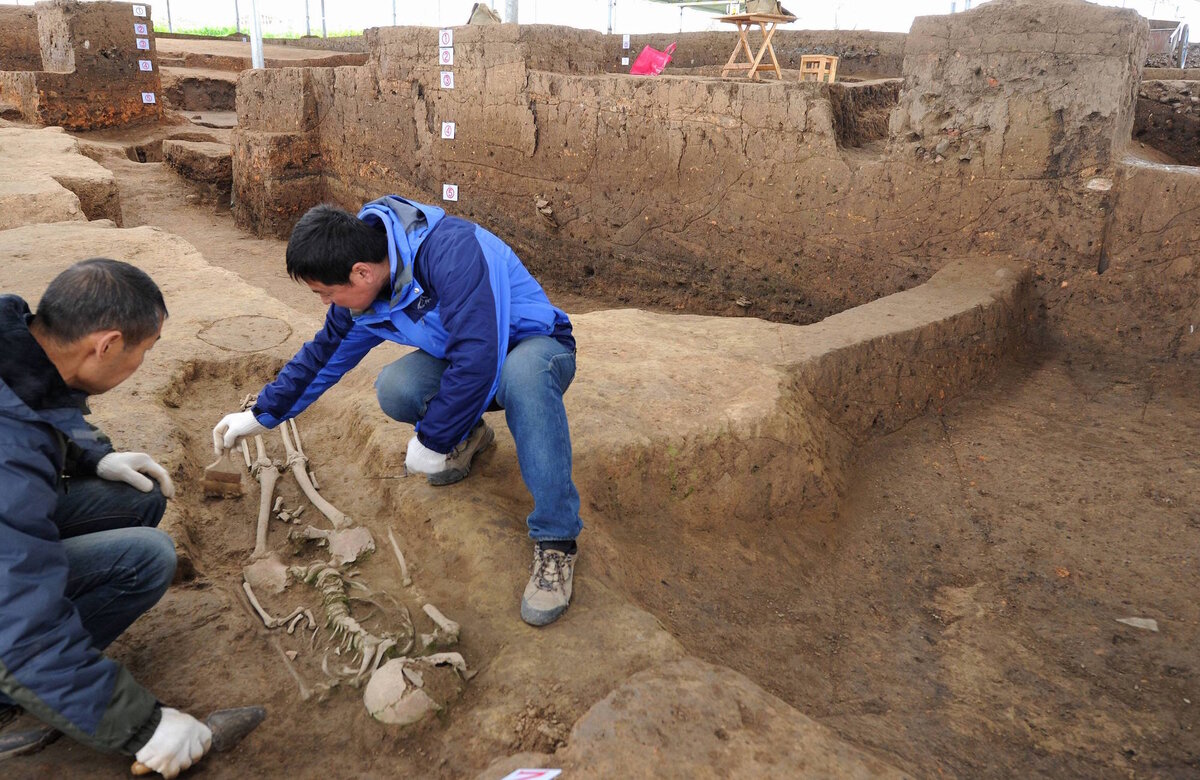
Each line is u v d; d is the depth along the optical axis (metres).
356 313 2.30
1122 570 3.38
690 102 6.99
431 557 2.59
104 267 1.60
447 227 2.24
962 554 3.56
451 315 2.18
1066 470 4.05
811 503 3.67
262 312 4.44
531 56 8.21
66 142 10.27
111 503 2.02
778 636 2.95
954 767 2.41
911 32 5.52
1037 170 5.23
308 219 2.08
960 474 4.11
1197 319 4.73
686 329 4.61
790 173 6.45
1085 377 4.95
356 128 10.38
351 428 3.34
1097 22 4.82
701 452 3.40
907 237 5.85
